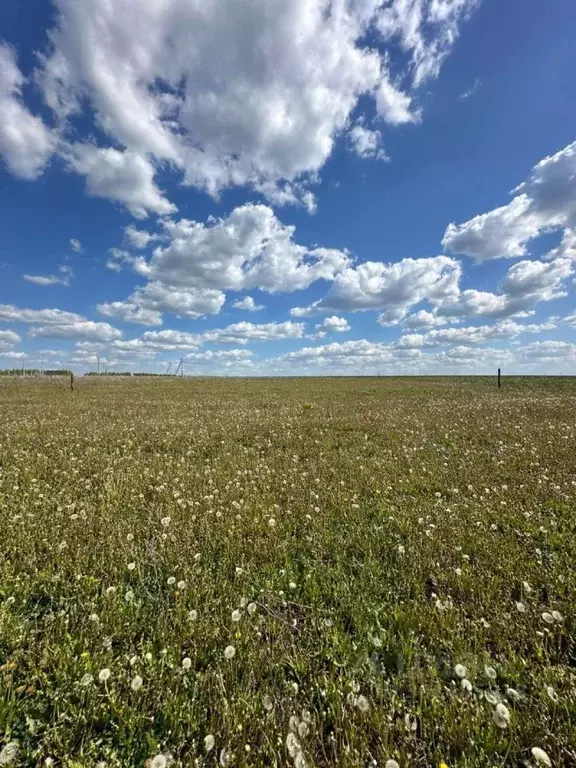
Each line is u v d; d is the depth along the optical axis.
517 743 2.35
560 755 2.25
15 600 3.65
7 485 6.89
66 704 2.58
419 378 62.81
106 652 3.07
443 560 4.56
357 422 15.54
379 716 2.47
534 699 2.68
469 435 12.38
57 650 3.00
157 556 4.64
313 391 36.22
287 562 4.54
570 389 33.69
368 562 4.48
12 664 2.88
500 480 7.55
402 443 11.41
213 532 5.27
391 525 5.56
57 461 8.79
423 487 7.26
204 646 3.16
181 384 47.91
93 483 7.41
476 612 3.61
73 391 33.66
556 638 3.29
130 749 2.33
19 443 10.71
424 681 2.87
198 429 13.64
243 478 7.85
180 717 2.49
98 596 3.83
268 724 2.43
